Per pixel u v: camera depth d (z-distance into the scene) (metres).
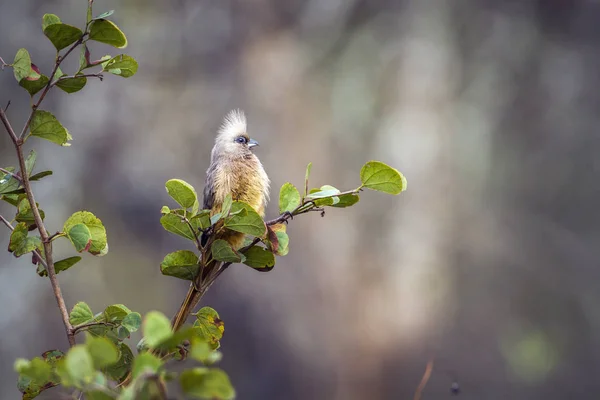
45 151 17.45
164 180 18.41
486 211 19.81
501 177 20.14
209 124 18.83
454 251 19.39
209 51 19.19
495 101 19.61
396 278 18.92
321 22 19.19
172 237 18.27
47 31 3.13
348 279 19.09
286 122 19.00
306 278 19.31
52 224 17.05
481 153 19.45
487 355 19.62
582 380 19.94
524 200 20.42
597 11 20.20
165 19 18.92
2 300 16.52
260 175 5.24
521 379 19.70
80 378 2.26
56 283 3.22
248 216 3.23
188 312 3.44
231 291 19.36
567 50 20.50
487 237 19.72
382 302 18.92
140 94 18.70
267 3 19.31
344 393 18.78
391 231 19.09
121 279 17.80
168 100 18.86
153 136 18.61
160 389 2.28
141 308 17.67
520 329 19.92
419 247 18.94
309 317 19.16
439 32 18.89
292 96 19.03
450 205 19.11
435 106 18.73
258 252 3.44
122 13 18.42
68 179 17.61
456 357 19.38
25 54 3.16
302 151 18.92
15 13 17.11
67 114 17.88
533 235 20.23
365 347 18.80
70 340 3.20
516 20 19.91
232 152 5.21
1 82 16.88
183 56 19.02
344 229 19.30
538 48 20.17
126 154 18.34
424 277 18.89
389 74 18.84
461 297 19.48
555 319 20.14
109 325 3.23
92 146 18.11
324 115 19.05
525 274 20.16
